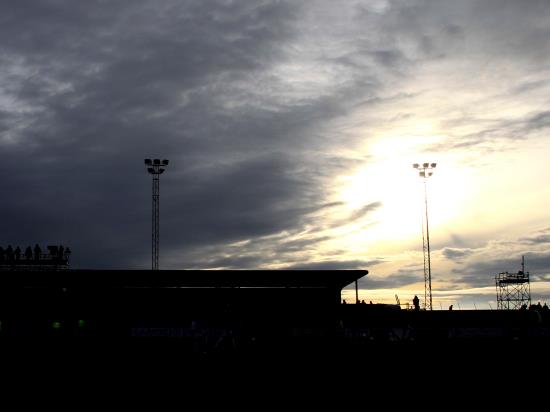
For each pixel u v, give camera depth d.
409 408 35.41
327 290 46.41
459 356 39.53
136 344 41.97
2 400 35.78
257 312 45.25
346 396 36.72
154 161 66.06
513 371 38.44
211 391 36.97
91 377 37.78
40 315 44.06
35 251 71.69
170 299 45.16
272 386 37.47
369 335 44.16
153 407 35.53
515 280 88.00
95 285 45.09
